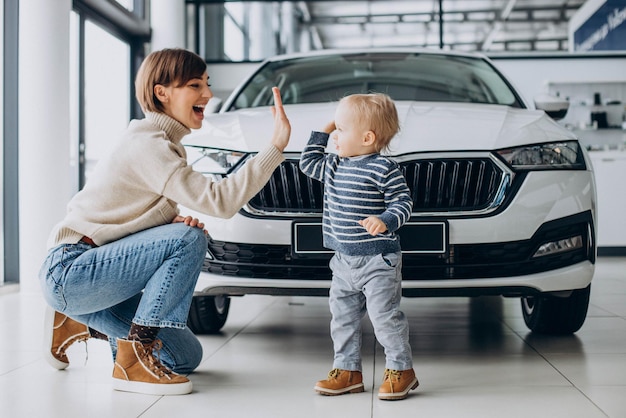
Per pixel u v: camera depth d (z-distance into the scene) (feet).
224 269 7.09
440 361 6.89
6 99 13.73
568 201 6.95
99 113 18.17
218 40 24.14
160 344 5.93
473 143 6.84
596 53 23.12
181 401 5.47
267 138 7.16
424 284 6.72
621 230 20.99
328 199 5.78
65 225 5.78
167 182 5.55
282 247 6.89
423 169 6.79
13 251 13.84
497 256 6.81
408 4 24.26
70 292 5.70
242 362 6.91
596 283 13.98
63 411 5.20
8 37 13.71
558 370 6.40
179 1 20.67
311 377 6.27
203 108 6.08
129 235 5.83
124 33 19.77
